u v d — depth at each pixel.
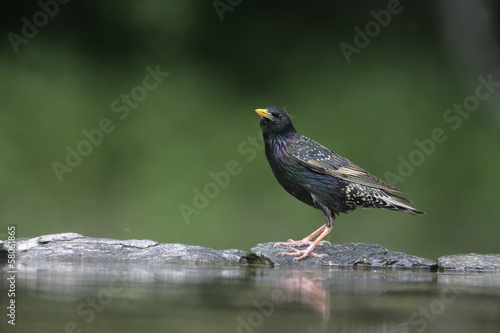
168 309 3.56
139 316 3.34
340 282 5.05
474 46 17.67
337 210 7.95
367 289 4.60
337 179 7.80
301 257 7.05
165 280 4.86
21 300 3.72
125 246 6.93
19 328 2.97
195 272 5.59
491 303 4.03
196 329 3.03
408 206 7.79
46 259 6.45
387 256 7.13
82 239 7.07
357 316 3.45
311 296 4.15
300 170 7.82
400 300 4.05
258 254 7.05
